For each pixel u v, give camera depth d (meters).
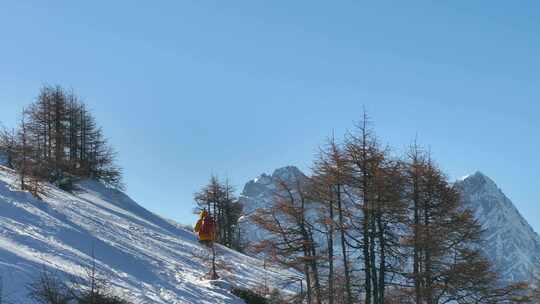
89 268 25.44
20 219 29.94
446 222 31.55
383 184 29.28
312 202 32.06
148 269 32.88
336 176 29.88
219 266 39.16
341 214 30.75
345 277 30.94
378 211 29.48
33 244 25.61
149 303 24.47
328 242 31.39
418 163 31.95
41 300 19.19
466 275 30.73
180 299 28.42
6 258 21.39
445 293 31.73
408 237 30.69
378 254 31.05
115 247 33.94
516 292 31.56
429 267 30.94
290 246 32.09
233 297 34.56
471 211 31.80
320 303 31.92
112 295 21.09
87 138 72.31
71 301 19.89
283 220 33.16
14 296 18.58
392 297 31.42
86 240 31.81
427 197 31.67
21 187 39.66
